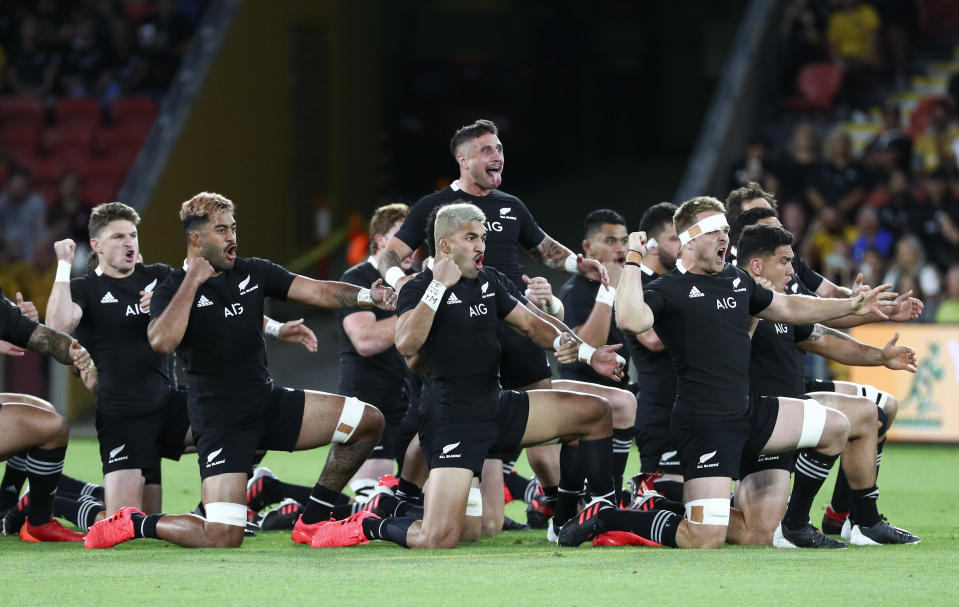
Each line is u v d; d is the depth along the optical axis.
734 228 26.97
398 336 22.92
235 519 23.83
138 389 25.69
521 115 81.06
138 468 25.62
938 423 45.72
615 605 17.05
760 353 24.52
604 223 28.39
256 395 24.12
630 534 23.42
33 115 70.00
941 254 52.66
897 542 23.81
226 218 23.88
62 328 25.12
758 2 65.19
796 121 63.31
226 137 67.75
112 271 26.08
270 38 72.19
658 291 23.27
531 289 26.36
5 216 63.03
